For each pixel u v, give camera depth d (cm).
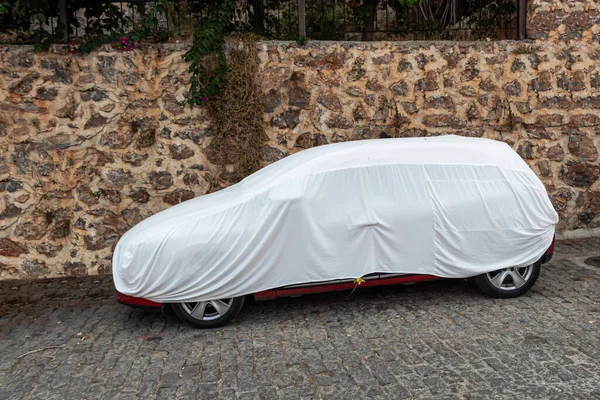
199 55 720
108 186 735
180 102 742
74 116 721
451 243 538
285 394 396
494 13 849
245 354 465
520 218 547
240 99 748
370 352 457
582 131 812
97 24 768
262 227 508
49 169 721
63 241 732
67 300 637
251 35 762
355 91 777
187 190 753
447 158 550
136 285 503
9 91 705
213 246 504
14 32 734
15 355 488
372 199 528
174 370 443
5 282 711
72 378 438
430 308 550
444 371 417
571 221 821
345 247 522
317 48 766
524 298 568
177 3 779
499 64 796
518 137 808
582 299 558
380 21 915
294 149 773
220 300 522
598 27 805
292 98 767
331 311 556
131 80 730
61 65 712
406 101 786
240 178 758
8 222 717
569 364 418
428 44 785
